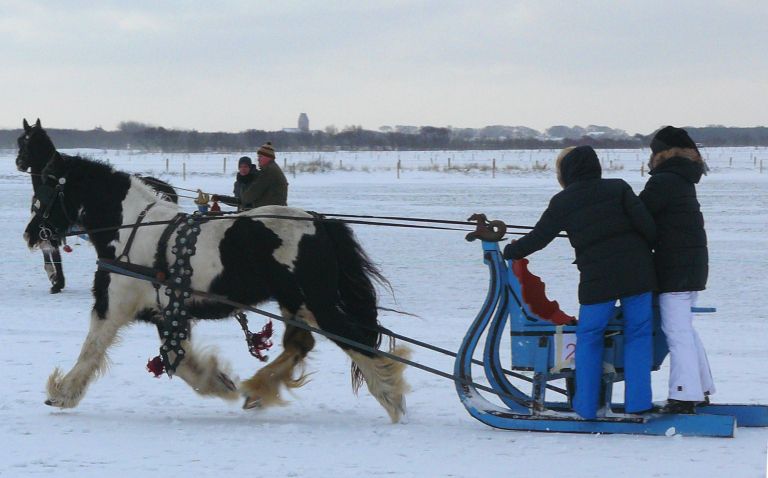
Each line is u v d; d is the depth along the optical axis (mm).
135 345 13141
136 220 9672
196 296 9328
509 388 8891
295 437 8508
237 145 152000
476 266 21250
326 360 12344
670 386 8430
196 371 9500
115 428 8867
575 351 8430
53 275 17953
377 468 7375
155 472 7230
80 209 10062
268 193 13367
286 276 9164
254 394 9422
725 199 42625
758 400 9734
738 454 7629
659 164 8531
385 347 10211
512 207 36875
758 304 16250
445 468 7367
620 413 8695
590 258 8281
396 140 171875
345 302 9445
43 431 8703
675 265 8344
